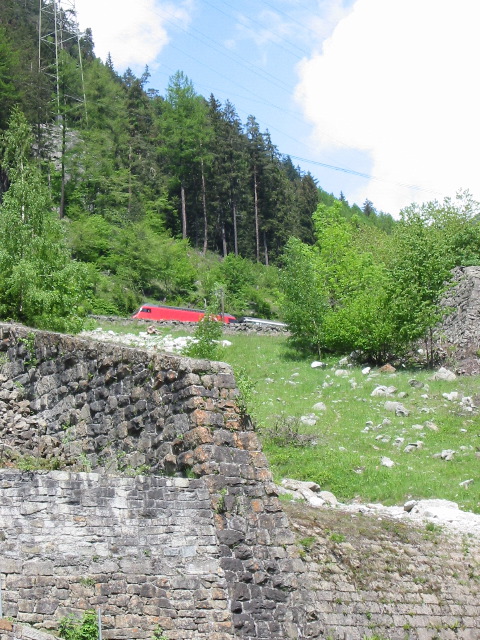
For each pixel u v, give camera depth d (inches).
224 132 3341.5
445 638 545.0
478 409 1087.0
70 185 2824.8
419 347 1374.3
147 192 3110.2
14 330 605.9
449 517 677.9
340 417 1072.2
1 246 1007.0
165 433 499.8
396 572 558.3
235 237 3129.9
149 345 1378.0
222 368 508.4
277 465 895.7
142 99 3804.1
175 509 455.5
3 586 393.4
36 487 418.9
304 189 3663.9
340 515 606.2
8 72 2736.2
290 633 466.6
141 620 422.3
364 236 2162.9
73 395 563.5
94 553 422.3
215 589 447.8
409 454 952.9
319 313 1429.6
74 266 1029.8
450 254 1414.9
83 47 4087.1
